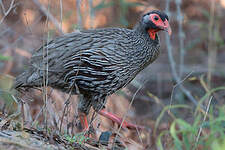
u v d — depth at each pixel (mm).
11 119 8469
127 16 14781
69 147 8078
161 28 9805
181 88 14227
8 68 13594
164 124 12758
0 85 10812
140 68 10023
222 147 6629
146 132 11781
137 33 9867
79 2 12805
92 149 8656
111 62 9406
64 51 9398
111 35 9664
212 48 17172
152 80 14758
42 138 7996
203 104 12688
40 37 10445
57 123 9766
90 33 9703
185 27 18234
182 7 19219
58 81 9570
